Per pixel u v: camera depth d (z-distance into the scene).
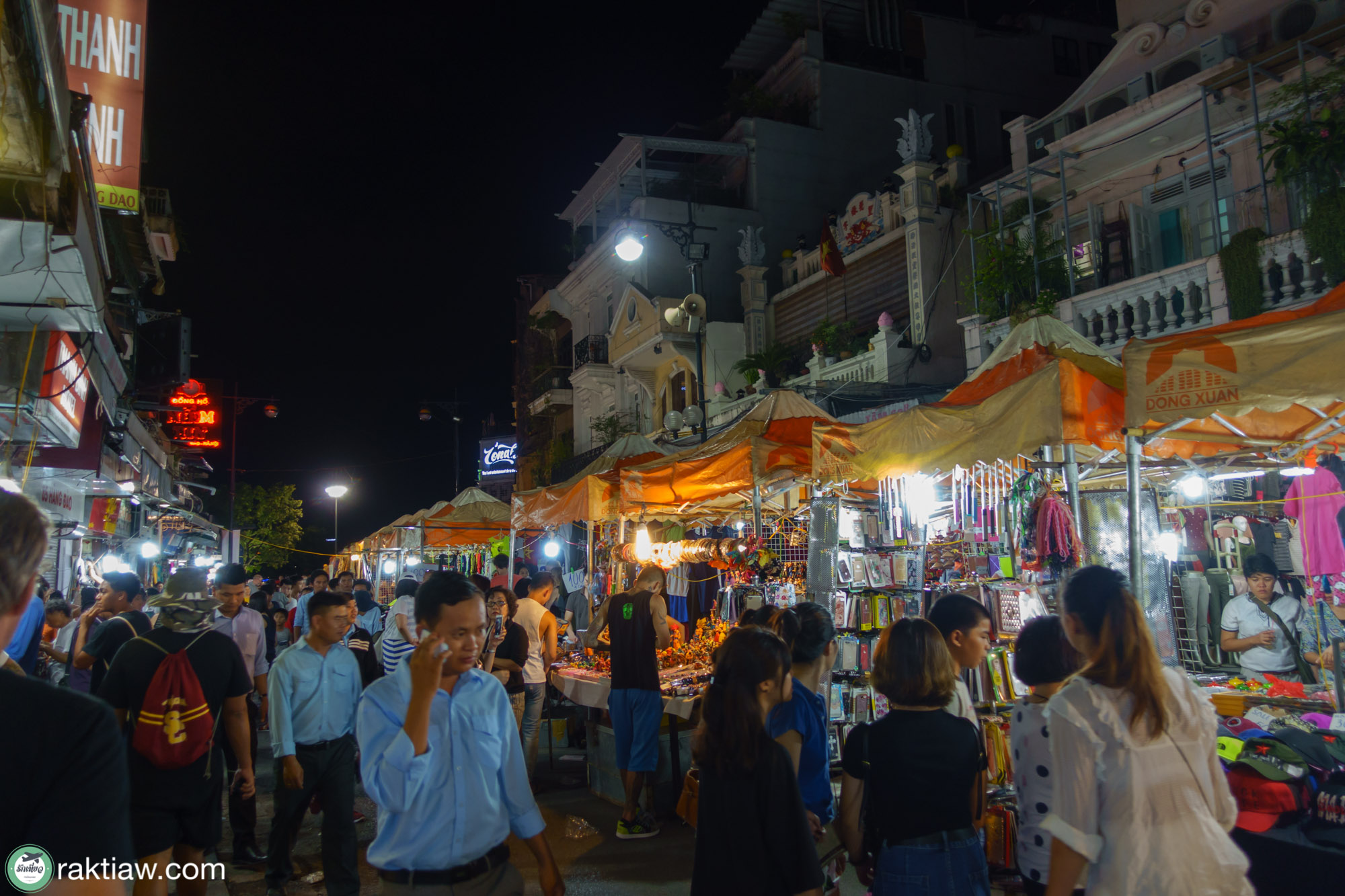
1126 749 2.19
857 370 16.59
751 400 18.03
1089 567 2.47
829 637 3.77
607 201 26.62
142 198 12.91
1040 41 23.61
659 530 10.26
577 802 7.00
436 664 2.51
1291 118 10.41
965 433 5.11
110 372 7.81
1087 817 2.20
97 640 5.11
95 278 5.25
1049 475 5.62
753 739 2.60
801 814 2.58
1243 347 3.84
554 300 29.61
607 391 26.67
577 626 11.53
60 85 3.96
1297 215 10.41
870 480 6.62
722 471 7.52
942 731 2.83
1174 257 12.13
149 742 3.66
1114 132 12.25
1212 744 2.28
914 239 16.45
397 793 2.47
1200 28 12.05
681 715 6.22
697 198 23.45
